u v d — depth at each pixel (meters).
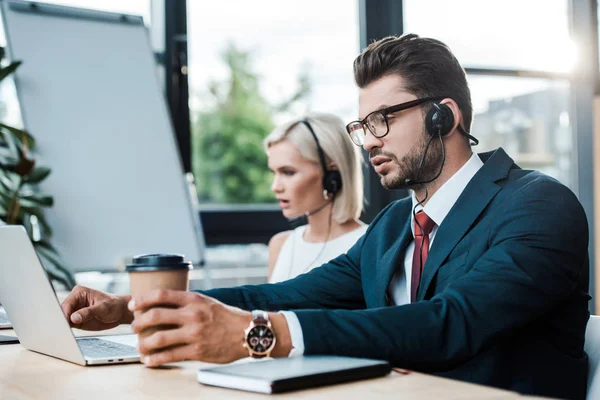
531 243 1.27
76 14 3.45
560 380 1.33
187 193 3.48
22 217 3.03
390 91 1.51
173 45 3.63
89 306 1.38
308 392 0.89
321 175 2.44
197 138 3.73
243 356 1.04
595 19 3.95
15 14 3.34
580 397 1.36
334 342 1.08
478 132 3.76
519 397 0.85
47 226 3.09
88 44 3.44
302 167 2.43
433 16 3.71
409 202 1.68
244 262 3.77
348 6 3.76
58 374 1.08
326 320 1.09
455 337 1.15
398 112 1.50
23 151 2.98
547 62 3.89
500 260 1.25
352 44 3.75
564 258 1.28
